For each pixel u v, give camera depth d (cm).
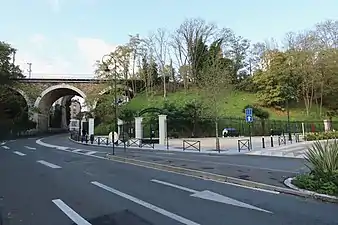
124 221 653
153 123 4075
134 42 6072
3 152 2577
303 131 4338
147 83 6588
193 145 2914
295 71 5969
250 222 637
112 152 2419
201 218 666
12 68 6241
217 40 6969
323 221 642
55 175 1296
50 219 677
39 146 3312
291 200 823
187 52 6962
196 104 4553
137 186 1030
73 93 7562
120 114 5144
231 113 5419
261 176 1155
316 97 6234
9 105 6075
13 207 784
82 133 4534
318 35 5931
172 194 905
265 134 4809
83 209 754
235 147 2931
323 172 896
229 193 913
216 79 4691
